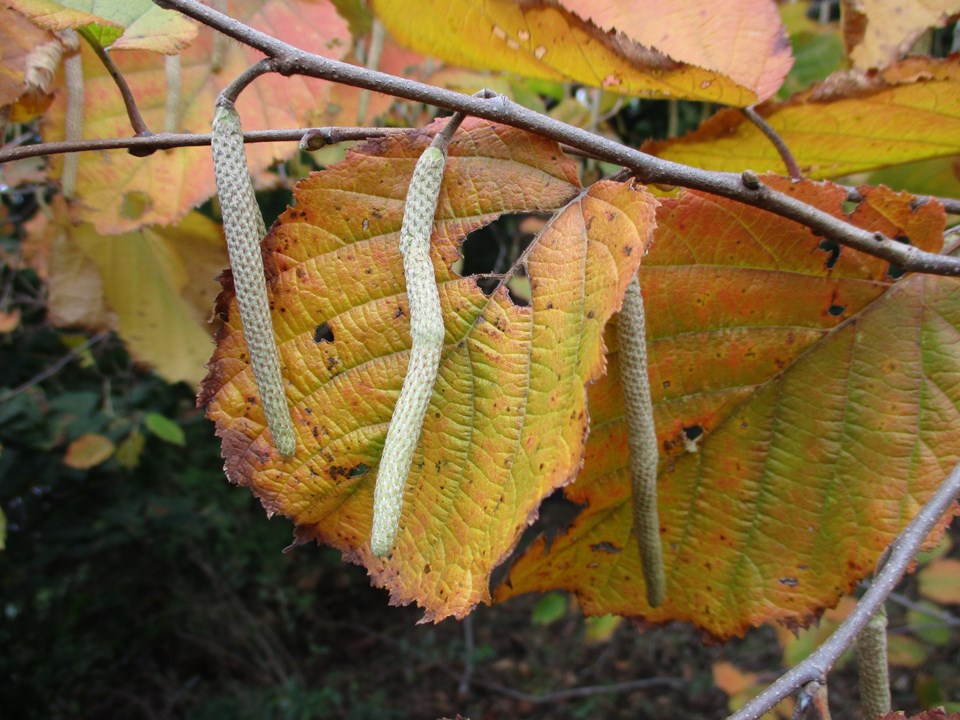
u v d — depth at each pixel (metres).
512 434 0.12
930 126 0.16
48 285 0.28
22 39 0.15
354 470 0.13
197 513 0.67
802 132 0.17
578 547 0.15
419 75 0.27
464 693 0.73
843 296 0.14
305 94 0.19
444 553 0.12
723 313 0.15
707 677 0.69
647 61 0.14
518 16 0.14
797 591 0.15
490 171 0.12
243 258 0.11
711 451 0.15
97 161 0.18
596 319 0.11
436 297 0.11
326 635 0.79
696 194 0.14
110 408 0.50
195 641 0.71
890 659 0.36
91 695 0.66
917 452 0.14
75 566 0.65
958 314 0.14
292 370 0.12
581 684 0.73
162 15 0.13
